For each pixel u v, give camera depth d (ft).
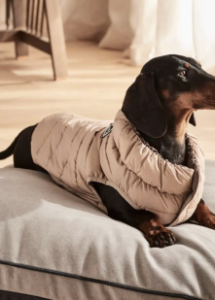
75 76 11.10
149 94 4.99
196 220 5.25
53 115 6.01
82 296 4.42
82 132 5.54
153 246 4.78
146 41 12.18
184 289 4.30
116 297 4.37
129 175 5.01
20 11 12.53
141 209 5.05
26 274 4.48
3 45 13.74
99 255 4.50
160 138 5.06
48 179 5.78
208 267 4.42
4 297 4.53
